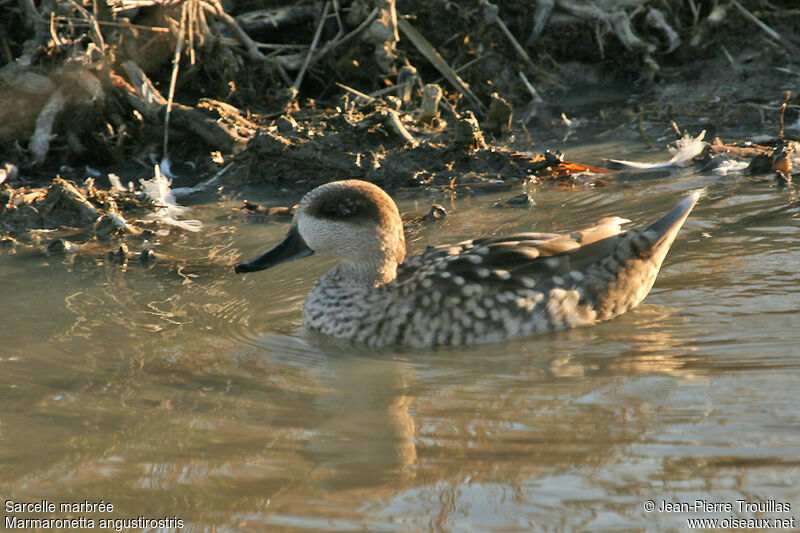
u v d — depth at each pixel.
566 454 7.41
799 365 8.86
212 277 12.15
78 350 9.82
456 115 18.19
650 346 9.66
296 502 6.85
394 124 16.64
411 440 7.76
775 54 20.17
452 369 9.41
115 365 9.44
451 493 6.91
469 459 7.40
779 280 11.01
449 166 16.17
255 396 8.73
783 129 17.23
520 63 20.39
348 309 10.47
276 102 18.30
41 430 8.00
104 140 16.88
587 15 20.69
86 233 13.95
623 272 10.66
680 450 7.38
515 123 18.77
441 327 10.19
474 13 20.39
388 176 15.93
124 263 12.68
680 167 15.74
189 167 17.11
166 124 16.92
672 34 20.52
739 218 13.07
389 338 10.23
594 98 19.73
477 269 10.42
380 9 18.86
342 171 16.09
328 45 19.17
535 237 10.98
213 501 6.88
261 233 13.76
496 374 9.20
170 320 10.73
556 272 10.58
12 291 11.66
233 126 17.06
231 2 19.62
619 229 11.12
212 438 7.86
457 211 14.32
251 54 18.66
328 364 9.64
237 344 10.09
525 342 10.10
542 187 15.30
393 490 6.98
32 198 14.91
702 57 20.72
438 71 20.06
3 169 15.98
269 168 16.39
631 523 6.48
